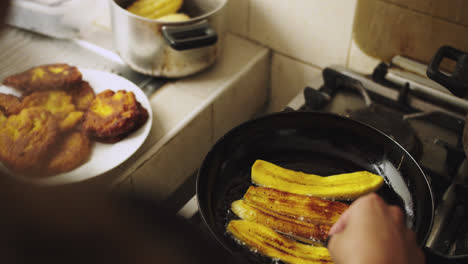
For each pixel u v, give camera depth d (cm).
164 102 109
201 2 119
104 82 108
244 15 124
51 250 26
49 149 92
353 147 92
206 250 35
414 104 104
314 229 82
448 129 101
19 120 95
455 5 98
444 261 77
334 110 106
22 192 27
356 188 86
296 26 118
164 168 105
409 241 57
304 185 88
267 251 80
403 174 87
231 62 120
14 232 25
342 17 111
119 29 106
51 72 104
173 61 108
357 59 115
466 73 87
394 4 104
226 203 86
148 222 33
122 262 28
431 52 105
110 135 96
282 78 129
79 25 123
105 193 32
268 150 93
